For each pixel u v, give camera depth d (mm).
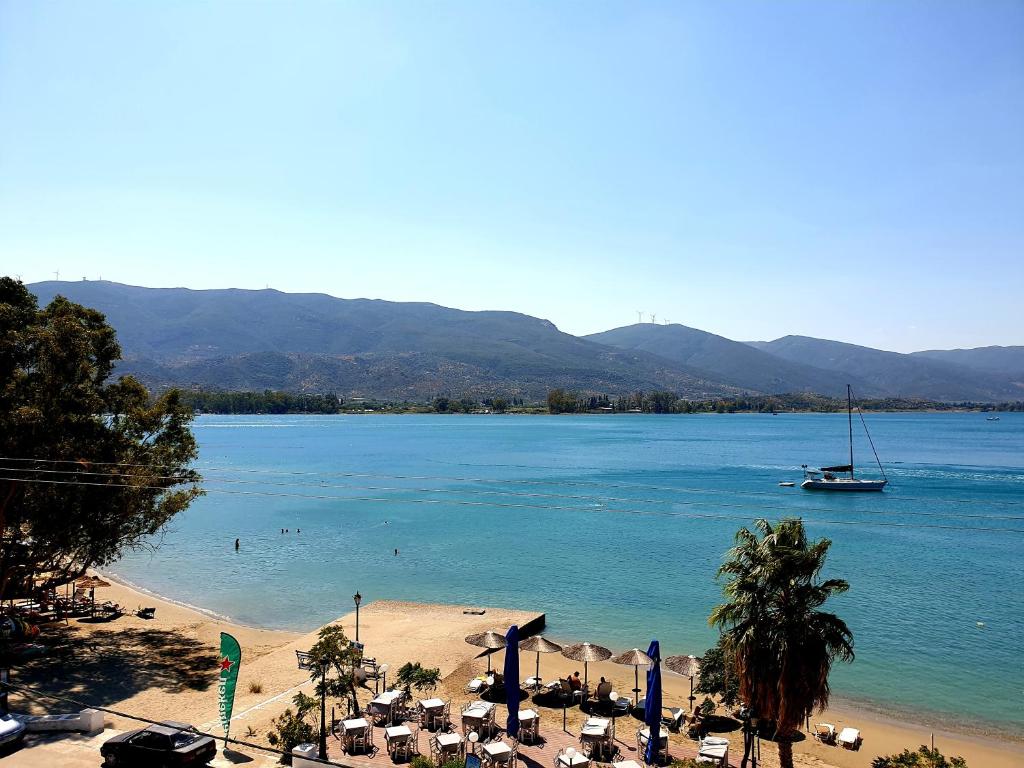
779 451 199625
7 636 40562
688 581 58344
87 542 41688
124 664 37906
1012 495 108875
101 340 41656
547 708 32531
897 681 37469
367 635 43500
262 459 167250
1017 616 48219
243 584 59562
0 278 38656
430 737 28219
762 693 22359
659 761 26719
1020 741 31031
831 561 65438
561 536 79250
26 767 21609
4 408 36469
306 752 24578
